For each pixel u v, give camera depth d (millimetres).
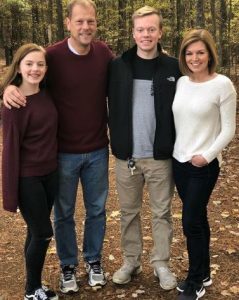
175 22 21750
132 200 4250
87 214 4359
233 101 3646
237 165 8195
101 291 4328
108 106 4105
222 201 6609
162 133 3957
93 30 3820
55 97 3965
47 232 3822
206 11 20766
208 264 4199
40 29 30156
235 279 4473
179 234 5555
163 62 3912
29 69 3609
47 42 29344
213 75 3723
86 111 4008
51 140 3781
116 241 5445
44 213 3789
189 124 3740
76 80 3914
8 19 30703
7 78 3740
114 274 4438
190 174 3809
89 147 4082
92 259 4426
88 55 3930
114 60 4012
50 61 3896
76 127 4020
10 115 3580
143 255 5020
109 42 23125
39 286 4020
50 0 26781
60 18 22938
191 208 3818
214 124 3703
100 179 4227
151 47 3836
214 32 16859
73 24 3779
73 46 3885
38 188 3729
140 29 3803
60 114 3986
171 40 21531
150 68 3928
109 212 6430
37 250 3854
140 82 3936
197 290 4008
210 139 3723
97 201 4285
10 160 3615
